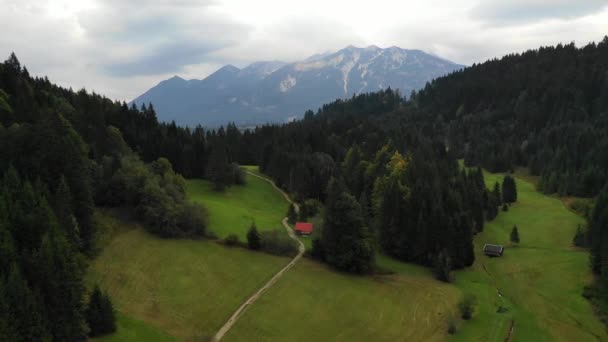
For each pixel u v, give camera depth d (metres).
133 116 162.62
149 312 61.81
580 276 90.88
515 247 112.38
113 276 68.31
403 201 106.00
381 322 70.56
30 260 47.44
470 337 68.75
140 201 89.69
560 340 71.12
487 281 95.31
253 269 82.31
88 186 73.56
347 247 87.38
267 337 61.88
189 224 90.56
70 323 48.62
